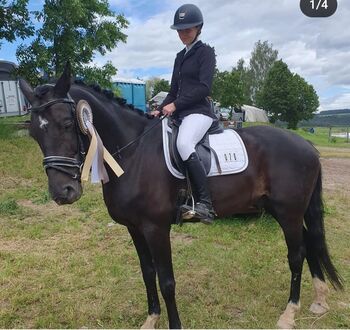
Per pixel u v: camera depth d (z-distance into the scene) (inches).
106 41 467.2
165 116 111.4
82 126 96.6
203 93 110.4
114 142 109.6
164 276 107.5
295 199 119.4
